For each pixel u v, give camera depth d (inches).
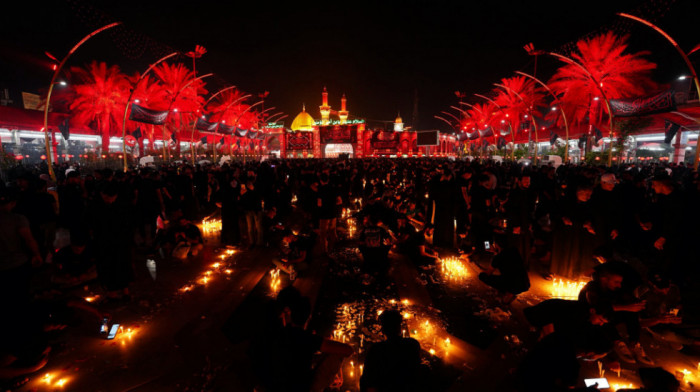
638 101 658.8
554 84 1434.5
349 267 314.2
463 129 2785.4
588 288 163.6
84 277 267.3
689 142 1381.6
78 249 266.2
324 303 241.4
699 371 168.2
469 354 180.5
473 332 201.8
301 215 562.9
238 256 346.3
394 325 117.6
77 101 1489.9
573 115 1521.9
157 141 2465.6
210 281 279.6
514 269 227.1
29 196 284.5
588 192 261.6
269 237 400.5
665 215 241.6
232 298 247.4
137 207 382.0
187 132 2069.4
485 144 2546.8
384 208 303.4
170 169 504.4
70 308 188.5
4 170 826.2
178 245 340.8
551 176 401.7
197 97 1787.6
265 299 246.1
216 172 534.9
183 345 188.7
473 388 154.9
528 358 123.3
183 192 463.2
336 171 586.9
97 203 231.6
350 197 714.2
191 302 241.1
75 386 157.2
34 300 193.3
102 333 198.7
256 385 154.9
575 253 268.5
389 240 305.0
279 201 501.4
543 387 117.9
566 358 116.6
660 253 249.4
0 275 180.4
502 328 205.3
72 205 349.1
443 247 372.8
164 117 782.5
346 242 397.1
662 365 173.5
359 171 809.5
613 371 166.4
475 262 323.3
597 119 1411.2
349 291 261.3
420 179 570.9
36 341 165.5
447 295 252.8
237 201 369.7
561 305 159.6
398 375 114.9
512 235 288.0
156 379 161.9
